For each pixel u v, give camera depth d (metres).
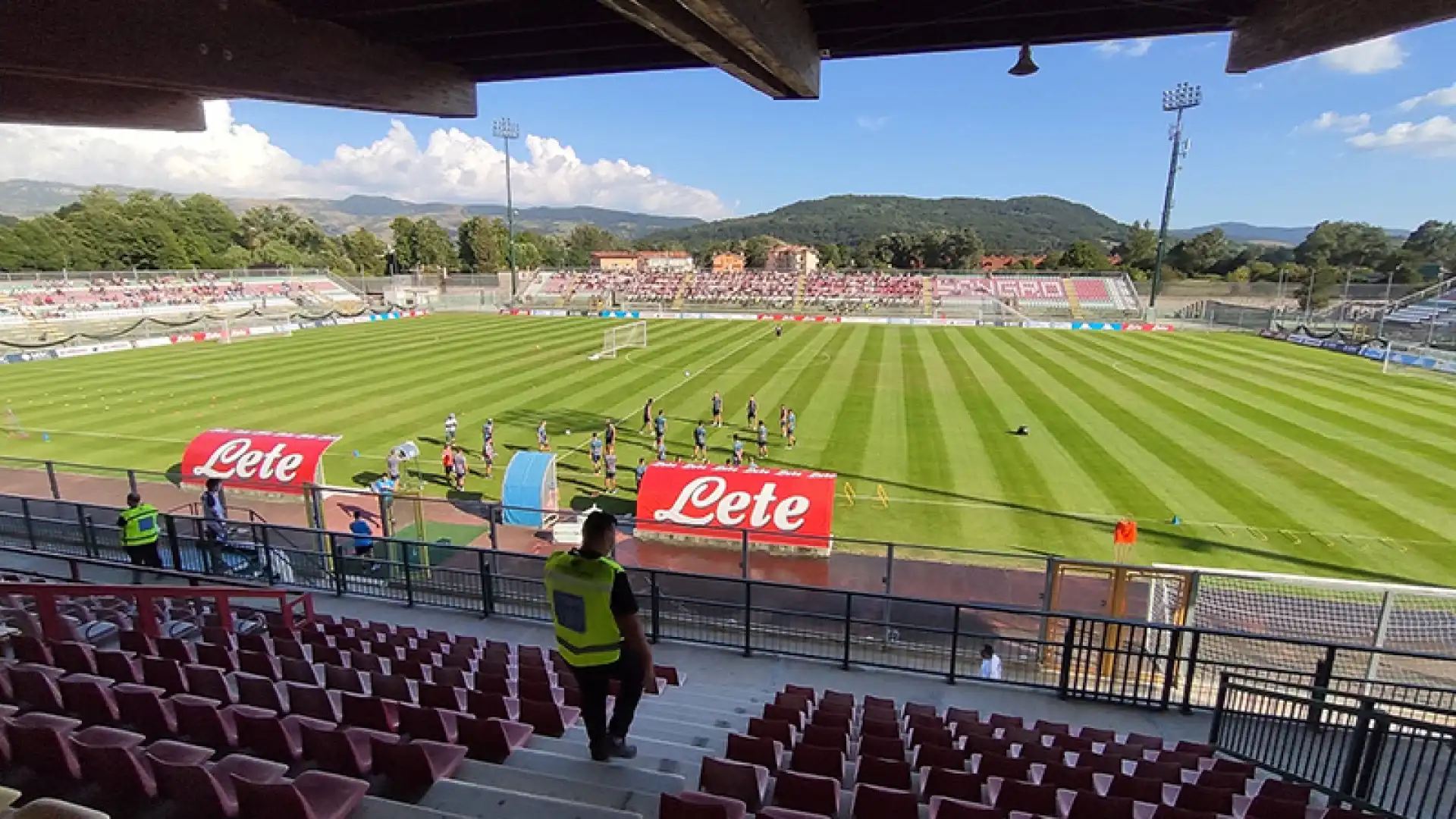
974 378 34.75
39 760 4.25
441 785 4.29
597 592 4.44
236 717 4.89
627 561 15.52
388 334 52.19
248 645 7.54
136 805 4.09
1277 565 15.07
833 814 4.59
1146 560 15.34
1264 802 4.76
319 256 104.50
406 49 4.41
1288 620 10.66
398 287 78.19
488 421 21.70
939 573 14.74
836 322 60.47
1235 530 16.75
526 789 4.50
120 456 22.16
